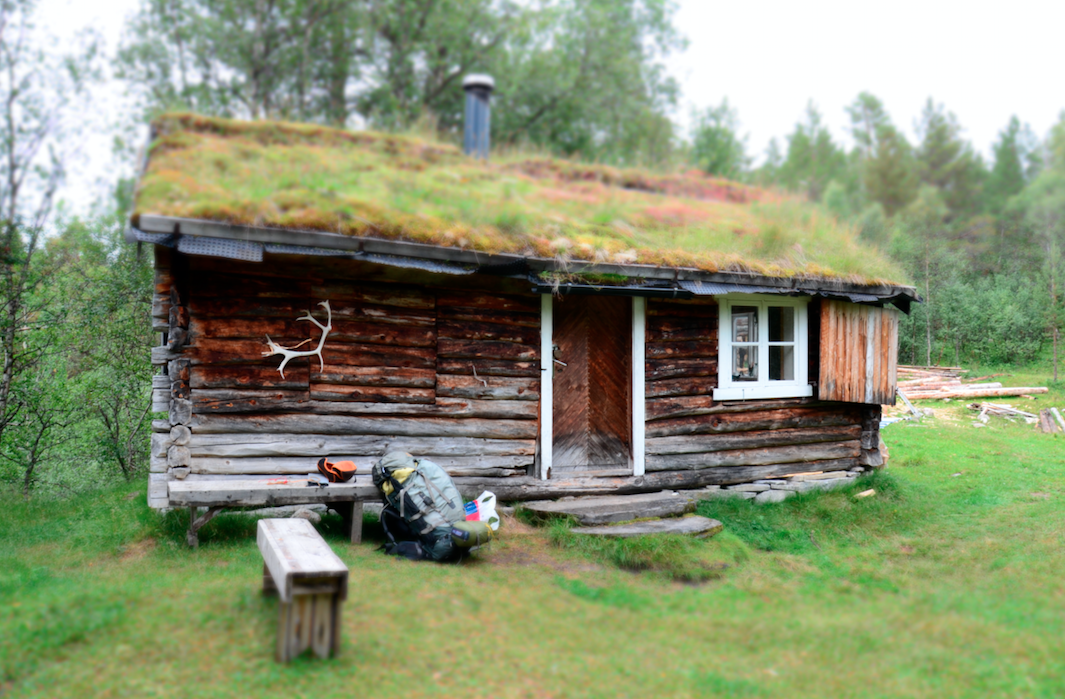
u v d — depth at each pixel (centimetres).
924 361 2923
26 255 970
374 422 681
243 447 634
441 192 773
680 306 812
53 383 1095
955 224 2516
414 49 2089
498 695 336
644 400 791
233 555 560
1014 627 456
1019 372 2541
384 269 672
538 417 753
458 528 551
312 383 660
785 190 1256
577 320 800
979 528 752
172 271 609
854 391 885
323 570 351
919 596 531
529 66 2119
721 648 418
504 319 731
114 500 811
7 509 792
